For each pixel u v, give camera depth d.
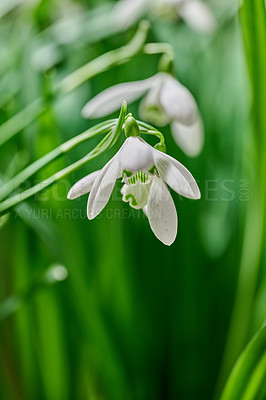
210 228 0.44
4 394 0.41
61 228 0.38
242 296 0.40
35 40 0.42
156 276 0.41
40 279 0.36
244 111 0.41
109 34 0.43
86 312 0.37
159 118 0.37
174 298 0.41
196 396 0.41
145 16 0.47
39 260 0.40
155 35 0.48
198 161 0.43
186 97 0.35
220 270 0.42
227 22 0.48
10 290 0.42
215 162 0.45
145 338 0.41
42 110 0.36
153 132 0.30
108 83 0.43
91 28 0.45
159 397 0.41
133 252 0.41
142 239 0.41
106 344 0.37
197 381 0.41
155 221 0.30
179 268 0.41
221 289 0.42
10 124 0.37
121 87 0.36
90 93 0.44
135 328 0.41
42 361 0.40
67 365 0.40
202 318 0.41
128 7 0.42
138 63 0.46
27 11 0.43
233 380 0.34
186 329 0.41
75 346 0.40
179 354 0.41
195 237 0.42
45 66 0.42
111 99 0.36
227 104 0.45
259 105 0.35
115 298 0.41
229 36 0.48
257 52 0.34
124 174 0.31
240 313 0.40
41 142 0.38
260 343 0.33
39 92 0.41
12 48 0.44
